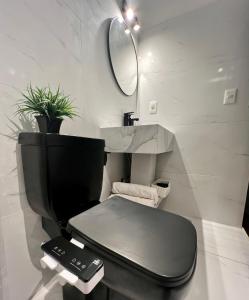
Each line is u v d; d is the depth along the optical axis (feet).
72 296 1.90
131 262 1.18
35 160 1.69
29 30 1.93
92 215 1.86
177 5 4.03
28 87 1.94
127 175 4.70
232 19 3.76
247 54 3.66
